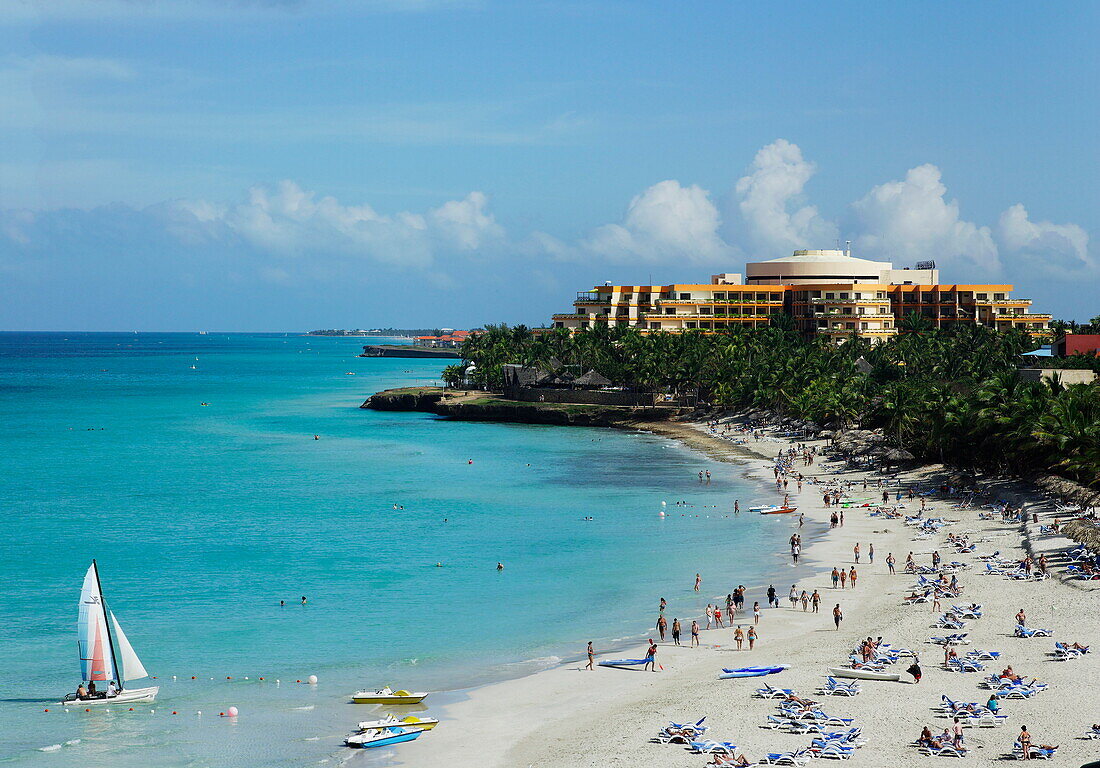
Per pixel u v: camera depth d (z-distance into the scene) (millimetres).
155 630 71812
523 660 64438
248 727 54000
